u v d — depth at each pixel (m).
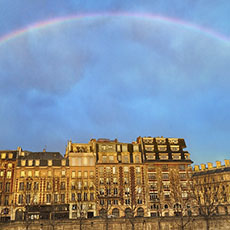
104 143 94.38
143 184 90.31
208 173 105.31
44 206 80.38
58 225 61.81
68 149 93.06
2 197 80.12
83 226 62.53
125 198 87.44
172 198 88.94
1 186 81.25
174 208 87.44
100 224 63.41
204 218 65.44
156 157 95.00
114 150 94.44
